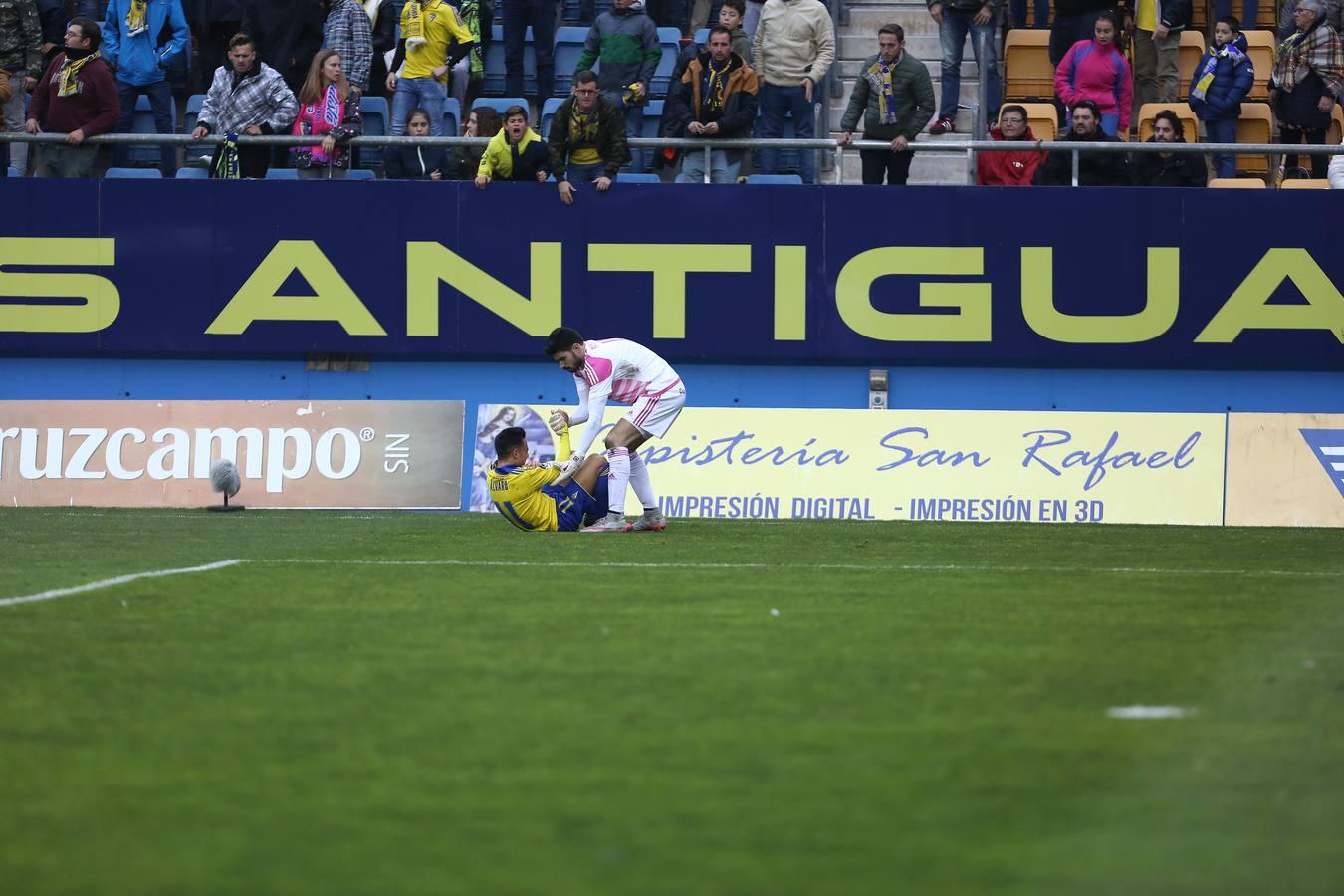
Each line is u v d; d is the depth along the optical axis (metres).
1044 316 50.84
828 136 58.91
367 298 51.56
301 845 13.50
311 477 50.72
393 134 55.38
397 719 18.09
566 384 51.94
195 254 51.69
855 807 14.69
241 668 21.02
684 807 14.66
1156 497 49.09
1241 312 50.62
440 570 32.19
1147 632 24.62
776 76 54.09
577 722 17.98
